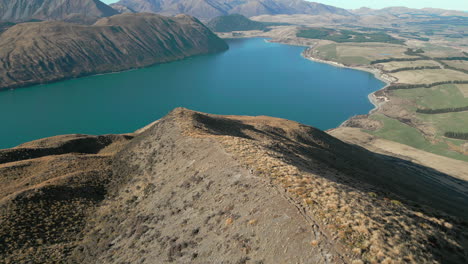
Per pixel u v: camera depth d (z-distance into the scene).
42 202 45.78
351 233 22.94
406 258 20.50
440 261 21.31
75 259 36.06
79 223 43.91
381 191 41.66
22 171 59.72
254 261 23.83
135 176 54.03
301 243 23.25
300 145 71.25
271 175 34.09
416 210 31.84
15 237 38.06
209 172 40.59
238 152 43.44
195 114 71.44
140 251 33.16
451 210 59.34
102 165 63.47
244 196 31.81
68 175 55.34
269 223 26.52
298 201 28.03
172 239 31.84
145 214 40.72
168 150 55.62
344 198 28.41
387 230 23.41
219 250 26.78
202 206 34.50
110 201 49.25
